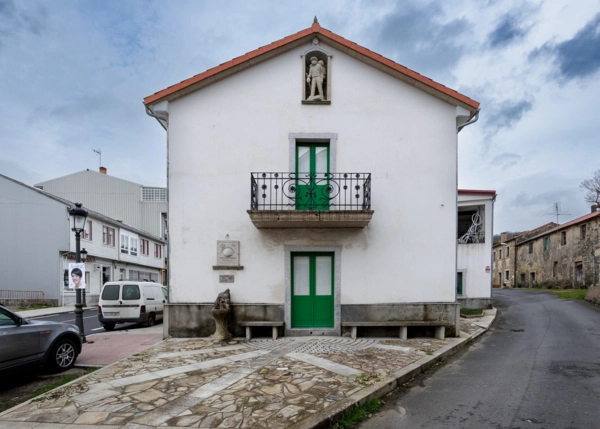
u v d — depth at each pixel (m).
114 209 33.91
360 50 8.69
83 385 5.21
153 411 4.30
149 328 11.95
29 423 4.02
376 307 8.59
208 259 8.61
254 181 8.43
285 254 8.65
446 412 4.50
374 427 4.12
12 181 22.84
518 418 4.30
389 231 8.73
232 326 8.49
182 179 8.71
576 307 14.70
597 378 5.75
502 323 11.24
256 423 3.97
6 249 22.44
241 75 8.90
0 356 5.35
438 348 7.39
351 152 8.85
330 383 5.21
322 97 8.84
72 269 8.97
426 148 8.88
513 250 36.72
